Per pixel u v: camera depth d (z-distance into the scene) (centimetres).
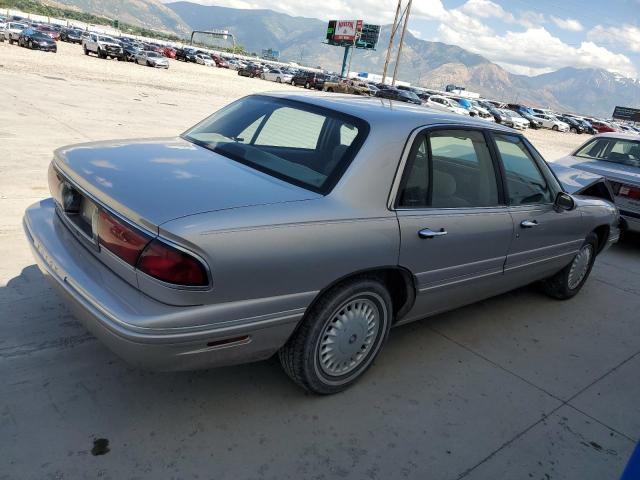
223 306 232
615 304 521
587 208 472
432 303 345
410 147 303
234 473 242
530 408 325
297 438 270
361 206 277
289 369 287
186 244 219
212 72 5116
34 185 615
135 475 233
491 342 403
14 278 387
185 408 280
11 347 307
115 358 311
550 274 474
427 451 275
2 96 1275
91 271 249
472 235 341
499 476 265
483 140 363
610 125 5447
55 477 227
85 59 3644
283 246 244
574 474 275
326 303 275
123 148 306
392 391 321
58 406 267
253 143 318
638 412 338
